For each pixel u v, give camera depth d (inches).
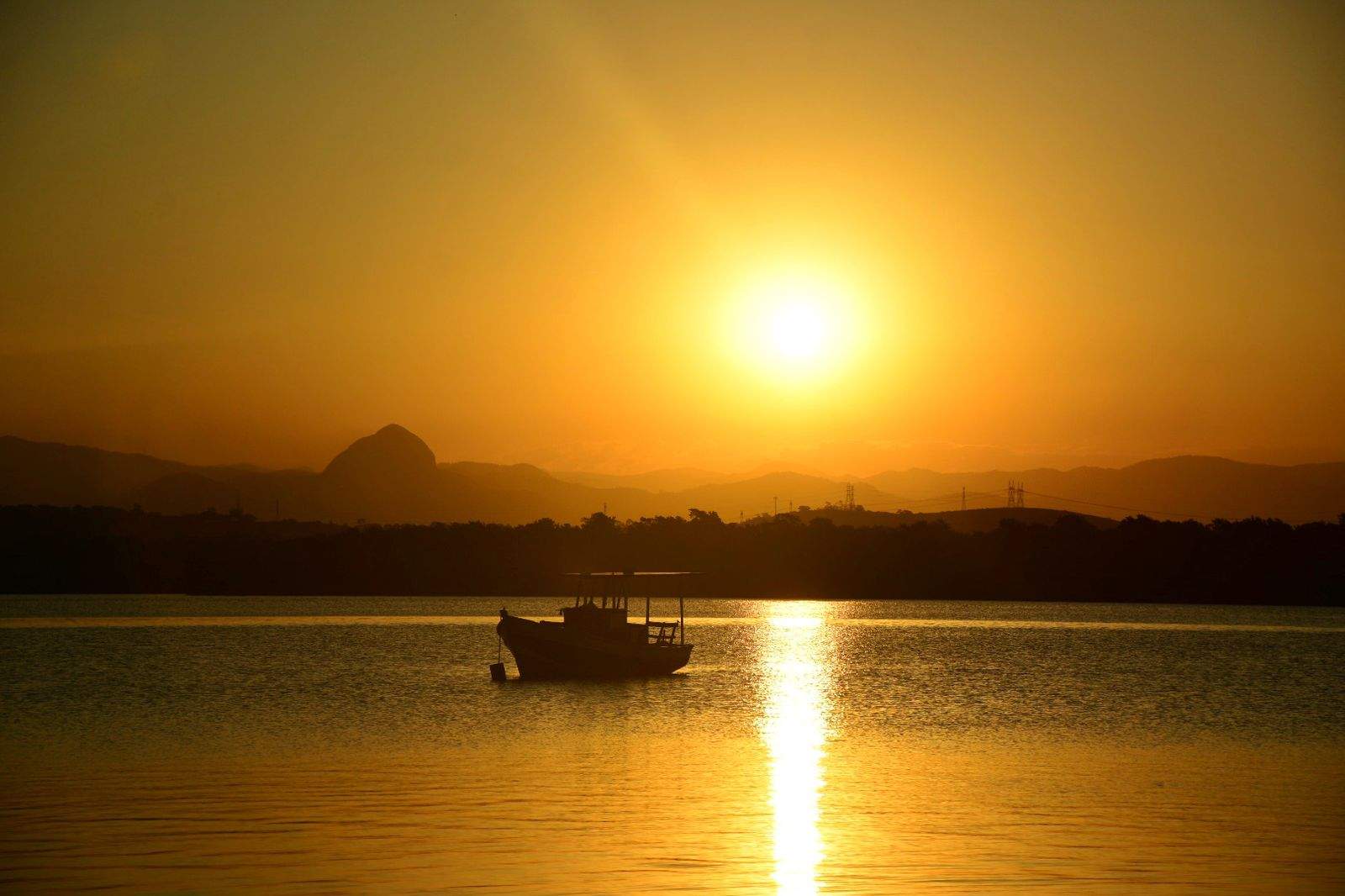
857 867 1503.4
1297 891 1425.9
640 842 1622.8
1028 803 1923.0
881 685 4192.9
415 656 5561.0
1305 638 7554.1
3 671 4660.4
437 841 1626.5
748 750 2504.9
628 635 4173.2
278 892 1390.3
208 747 2507.4
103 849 1571.1
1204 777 2190.0
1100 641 7111.2
